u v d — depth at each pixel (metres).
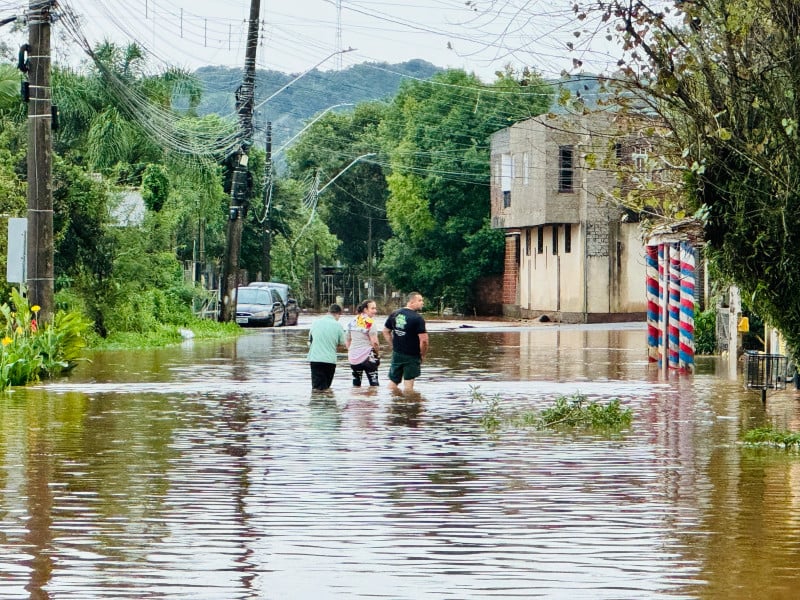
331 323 27.56
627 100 19.67
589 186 70.50
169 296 55.06
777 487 14.92
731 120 17.97
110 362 37.28
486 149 91.88
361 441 19.09
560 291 74.31
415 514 13.21
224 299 59.97
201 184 64.38
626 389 28.33
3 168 40.19
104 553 11.35
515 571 10.70
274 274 101.88
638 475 15.84
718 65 17.94
